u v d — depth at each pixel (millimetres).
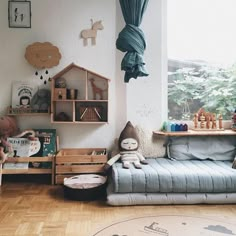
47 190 2779
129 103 3150
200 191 2410
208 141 3100
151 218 2127
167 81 3289
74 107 3021
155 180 2393
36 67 3121
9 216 2154
